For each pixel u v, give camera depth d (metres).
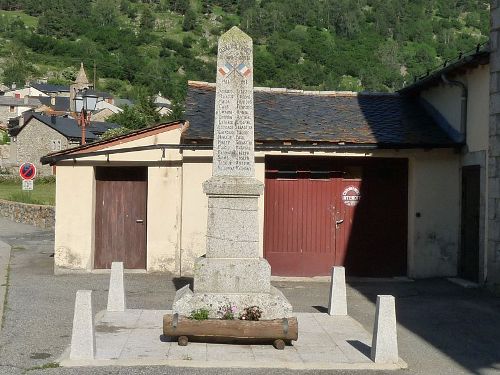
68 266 13.37
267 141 13.03
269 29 93.94
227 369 6.55
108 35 121.88
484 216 12.28
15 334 8.03
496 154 11.73
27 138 58.97
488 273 12.03
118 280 9.39
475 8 102.44
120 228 13.87
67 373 6.31
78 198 13.40
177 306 7.59
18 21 133.12
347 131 13.70
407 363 7.09
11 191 36.62
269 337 7.30
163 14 132.50
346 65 81.88
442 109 14.61
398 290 12.26
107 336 7.77
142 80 102.50
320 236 13.83
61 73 112.62
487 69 12.33
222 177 8.05
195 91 15.26
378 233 13.91
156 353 7.04
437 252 13.68
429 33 92.12
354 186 13.91
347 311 10.11
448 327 9.07
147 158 13.31
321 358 7.02
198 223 13.17
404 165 13.95
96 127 59.91
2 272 13.59
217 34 122.94
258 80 76.56
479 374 6.75
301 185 13.81
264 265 7.82
